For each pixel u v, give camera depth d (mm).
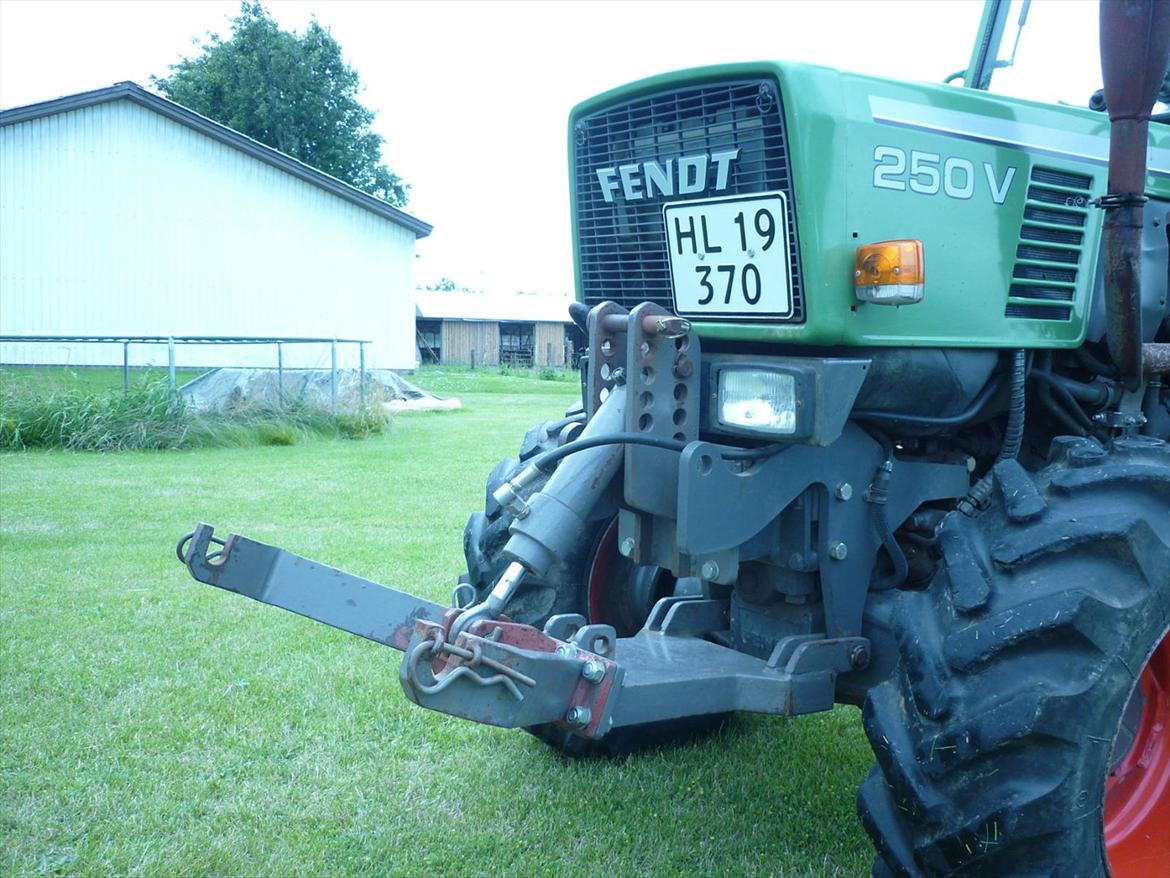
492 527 3436
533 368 39594
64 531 7293
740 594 3031
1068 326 2879
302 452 12328
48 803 3221
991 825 2039
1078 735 2033
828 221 2461
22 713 3908
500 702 2211
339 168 45688
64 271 24125
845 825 3158
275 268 26109
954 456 3033
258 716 3928
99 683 4227
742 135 2604
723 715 3836
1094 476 2271
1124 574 2143
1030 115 2818
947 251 2652
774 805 3283
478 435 14383
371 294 27359
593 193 3057
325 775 3467
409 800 3307
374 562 6293
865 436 2791
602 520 3463
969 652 2141
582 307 3061
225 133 24922
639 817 3199
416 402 18844
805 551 2758
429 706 2104
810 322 2492
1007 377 2863
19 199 23547
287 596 2652
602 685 2359
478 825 3150
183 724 3834
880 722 2264
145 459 11555
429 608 2787
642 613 3459
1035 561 2191
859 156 2496
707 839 3076
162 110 24406
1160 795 2498
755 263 2605
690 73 2650
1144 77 2352
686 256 2781
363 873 2879
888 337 2564
